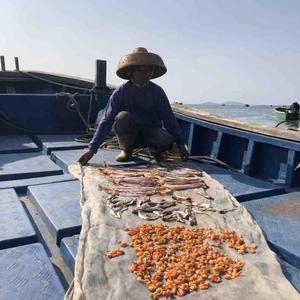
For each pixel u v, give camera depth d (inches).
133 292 94.2
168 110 224.5
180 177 187.9
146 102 220.1
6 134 297.0
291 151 188.4
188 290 96.2
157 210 143.3
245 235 127.6
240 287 98.3
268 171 208.7
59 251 125.3
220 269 105.6
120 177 182.4
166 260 109.5
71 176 193.9
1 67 517.7
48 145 258.8
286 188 186.5
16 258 111.0
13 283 99.0
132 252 112.5
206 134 257.3
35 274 103.3
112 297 91.8
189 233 126.4
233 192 175.6
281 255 122.8
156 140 216.1
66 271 113.2
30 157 233.0
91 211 139.4
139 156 240.8
